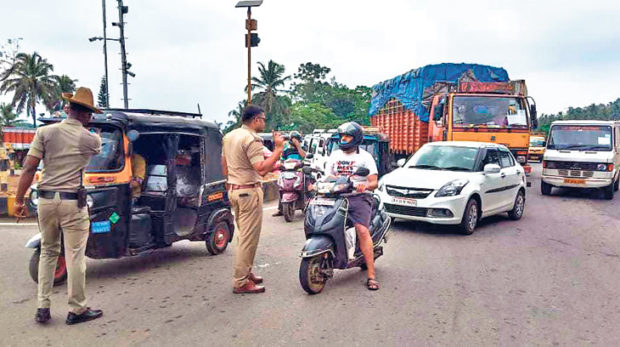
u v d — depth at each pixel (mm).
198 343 4305
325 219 5707
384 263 7098
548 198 15047
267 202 14000
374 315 5016
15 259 7078
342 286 5988
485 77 17500
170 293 5676
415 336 4500
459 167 9836
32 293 5617
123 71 24859
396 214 9250
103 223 5875
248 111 5680
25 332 4531
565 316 5055
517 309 5242
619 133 16562
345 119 111625
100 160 5980
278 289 5848
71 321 4719
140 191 6664
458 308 5250
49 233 4723
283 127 89375
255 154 5492
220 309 5156
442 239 8742
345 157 6031
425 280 6262
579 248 8211
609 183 14594
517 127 14375
